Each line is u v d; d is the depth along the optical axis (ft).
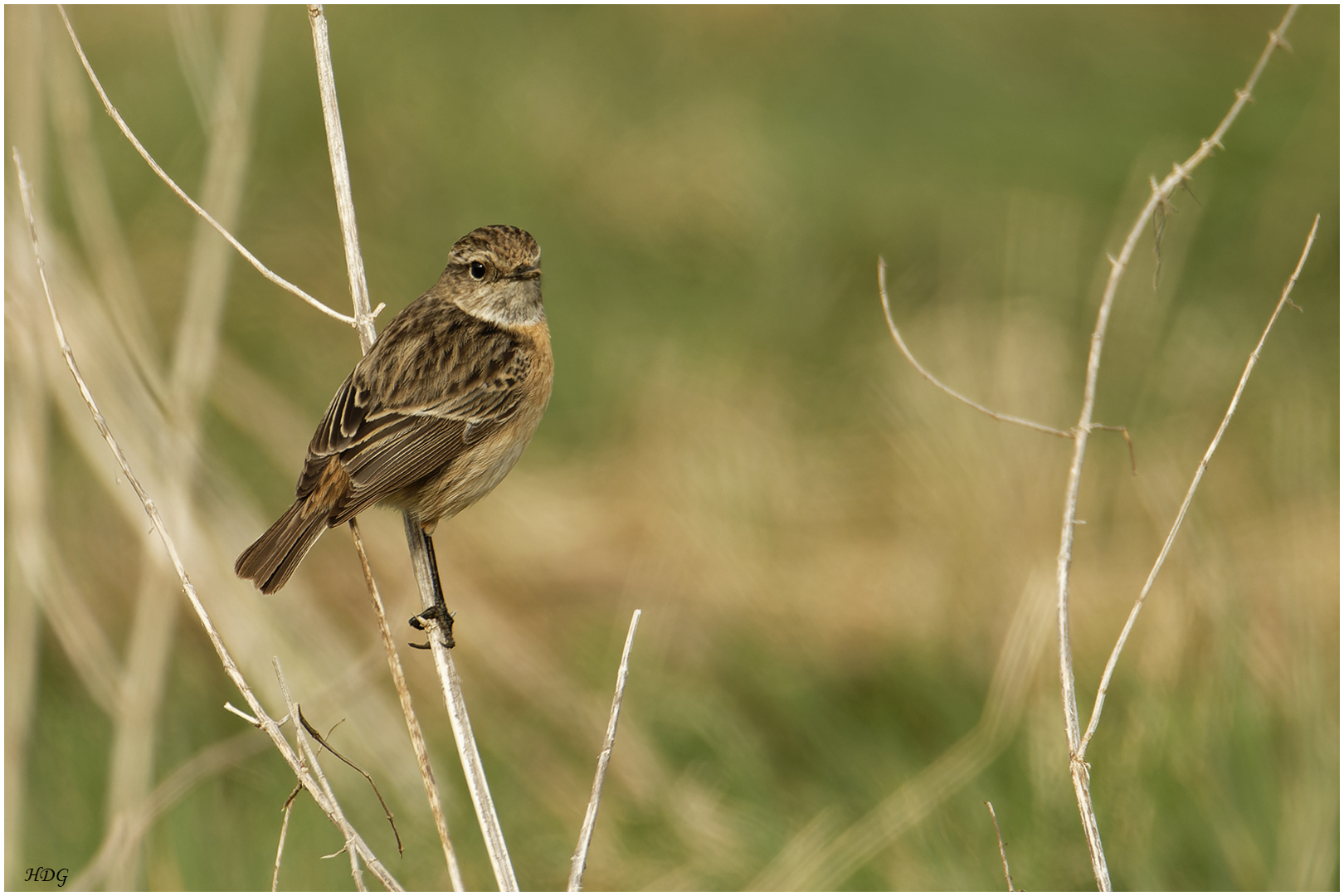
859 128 65.87
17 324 31.35
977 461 43.65
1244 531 44.06
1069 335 53.26
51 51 33.22
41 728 35.12
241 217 55.62
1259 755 32.19
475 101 64.08
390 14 63.46
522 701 38.68
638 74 69.00
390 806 34.45
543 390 32.19
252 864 31.68
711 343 56.13
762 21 72.84
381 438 28.66
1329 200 58.54
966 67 69.05
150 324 35.22
